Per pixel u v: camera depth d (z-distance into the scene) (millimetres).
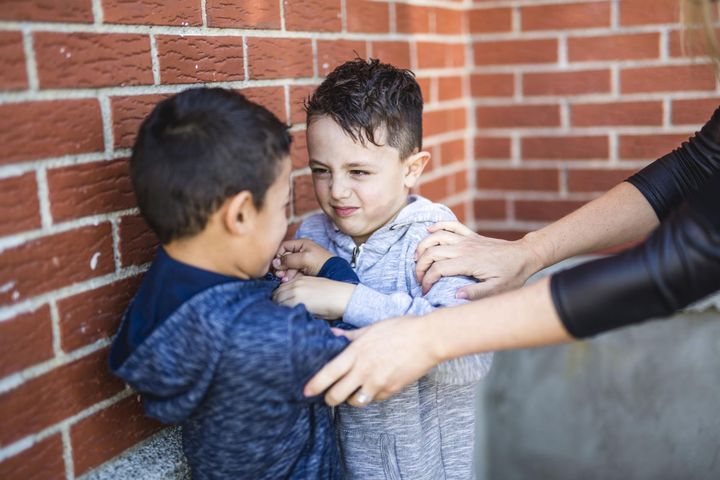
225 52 1404
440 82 2297
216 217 1047
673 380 2398
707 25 1128
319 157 1326
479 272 1349
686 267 935
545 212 2439
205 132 1018
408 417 1297
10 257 1017
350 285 1251
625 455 2508
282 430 1106
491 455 2682
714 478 2398
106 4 1143
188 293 1066
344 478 1361
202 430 1110
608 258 1005
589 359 2490
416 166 1435
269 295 1180
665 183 1481
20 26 1015
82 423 1149
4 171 1004
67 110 1092
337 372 1076
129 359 1062
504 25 2389
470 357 1242
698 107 2195
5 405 1021
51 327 1086
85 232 1136
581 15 2279
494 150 2475
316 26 1690
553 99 2363
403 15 2066
